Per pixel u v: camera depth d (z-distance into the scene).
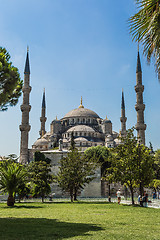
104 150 75.94
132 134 36.03
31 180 41.34
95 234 12.02
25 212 23.36
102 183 70.75
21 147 94.94
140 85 93.81
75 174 44.06
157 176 76.38
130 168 34.22
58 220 17.44
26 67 103.06
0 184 32.56
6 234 12.06
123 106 136.00
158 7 9.20
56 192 65.06
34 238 11.09
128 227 14.22
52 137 117.00
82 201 44.19
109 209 26.58
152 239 10.84
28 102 99.00
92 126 135.38
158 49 9.57
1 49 22.03
